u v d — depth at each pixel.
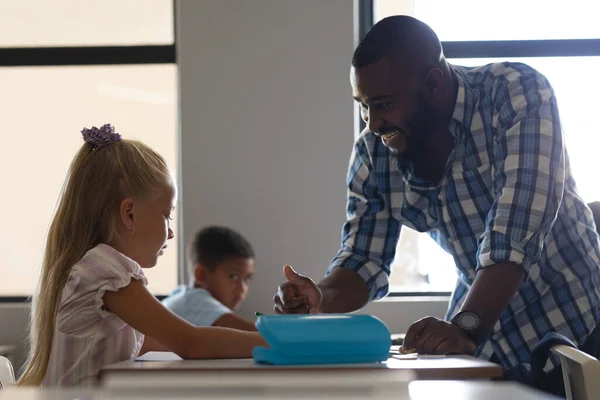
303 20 3.04
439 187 1.60
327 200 3.01
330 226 3.01
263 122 3.04
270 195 3.03
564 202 1.56
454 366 0.93
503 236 1.35
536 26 3.12
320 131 3.03
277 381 0.54
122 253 1.48
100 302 1.35
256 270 3.01
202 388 0.53
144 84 3.20
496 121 1.51
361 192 1.75
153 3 3.20
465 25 3.14
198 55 3.06
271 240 3.02
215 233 2.81
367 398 0.53
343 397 0.52
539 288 1.54
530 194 1.38
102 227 1.47
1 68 3.24
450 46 3.12
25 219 3.22
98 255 1.39
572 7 3.11
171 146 3.19
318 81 3.03
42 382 1.41
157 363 1.06
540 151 1.41
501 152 1.46
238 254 2.80
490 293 1.30
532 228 1.36
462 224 1.61
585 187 3.07
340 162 3.02
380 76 1.43
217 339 1.25
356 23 3.11
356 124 3.09
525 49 3.10
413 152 1.52
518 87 1.49
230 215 3.04
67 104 3.22
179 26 3.07
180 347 1.26
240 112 3.05
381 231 1.73
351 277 1.68
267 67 3.04
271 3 3.04
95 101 3.21
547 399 0.55
